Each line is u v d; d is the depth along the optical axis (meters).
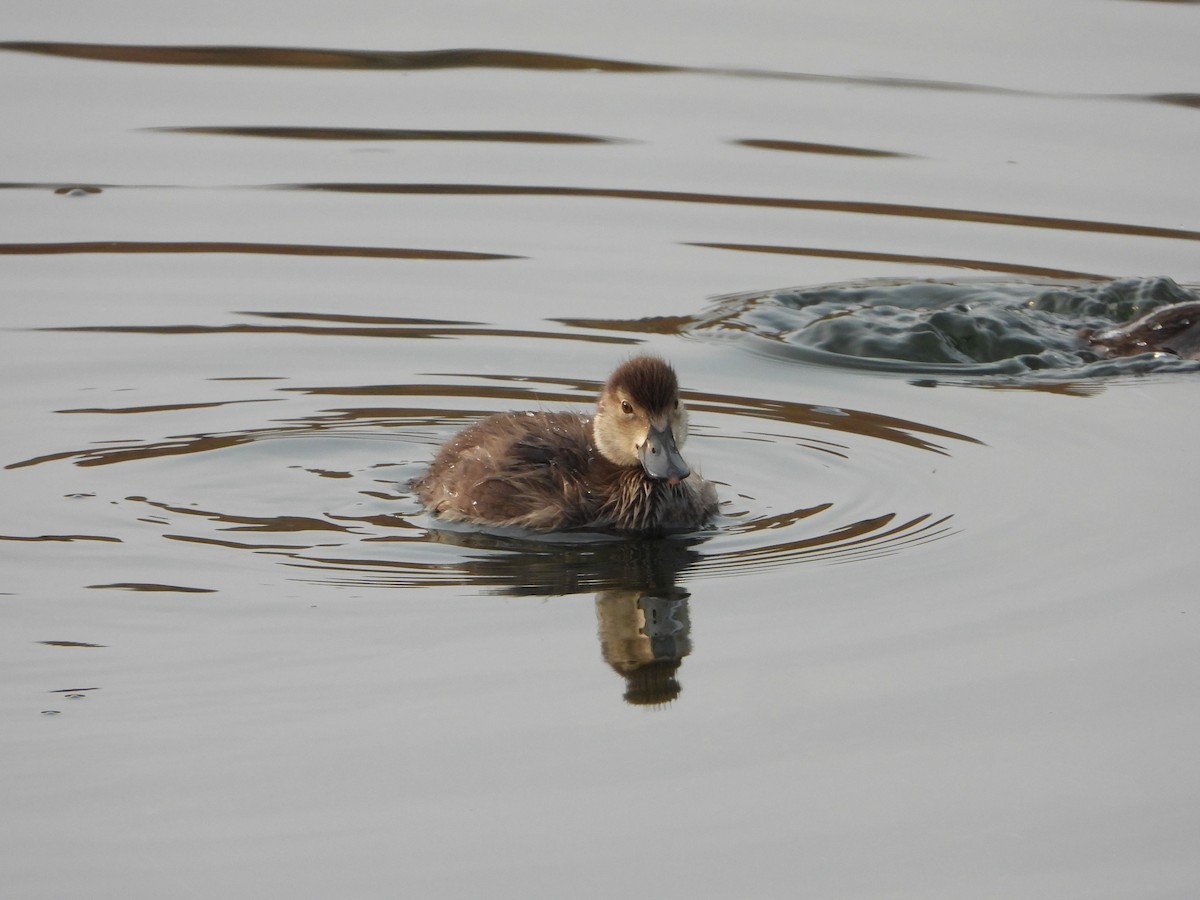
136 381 15.23
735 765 9.49
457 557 12.09
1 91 22.05
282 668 10.39
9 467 13.34
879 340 16.70
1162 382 16.05
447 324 16.78
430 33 24.31
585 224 19.41
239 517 12.64
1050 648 10.80
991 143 21.33
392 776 9.27
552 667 10.48
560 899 8.27
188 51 23.44
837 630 11.06
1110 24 24.94
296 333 16.42
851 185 20.38
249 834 8.72
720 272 18.28
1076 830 8.95
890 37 24.52
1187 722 9.96
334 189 20.08
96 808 8.91
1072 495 13.20
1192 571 11.82
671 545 12.38
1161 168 20.59
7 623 10.83
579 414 14.34
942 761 9.58
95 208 19.28
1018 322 17.23
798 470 13.81
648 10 25.66
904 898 8.37
